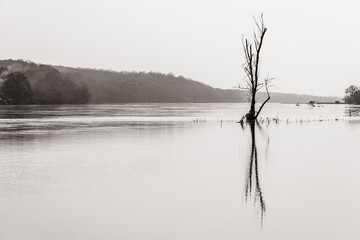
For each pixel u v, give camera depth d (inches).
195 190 785.6
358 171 977.5
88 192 770.8
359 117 3555.6
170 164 1075.3
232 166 1047.6
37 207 672.4
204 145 1485.0
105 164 1075.3
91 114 3887.8
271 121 2923.2
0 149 1363.2
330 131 2082.9
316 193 762.8
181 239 535.2
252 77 2829.7
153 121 2861.7
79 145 1477.6
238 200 714.8
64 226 581.9
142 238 538.6
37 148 1391.5
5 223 593.3
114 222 598.5
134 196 741.9
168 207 672.4
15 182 855.7
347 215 630.5
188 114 4151.1
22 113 3932.1
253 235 548.4
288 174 943.7
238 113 4478.3
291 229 570.9
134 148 1396.4
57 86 7682.1
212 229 571.2
